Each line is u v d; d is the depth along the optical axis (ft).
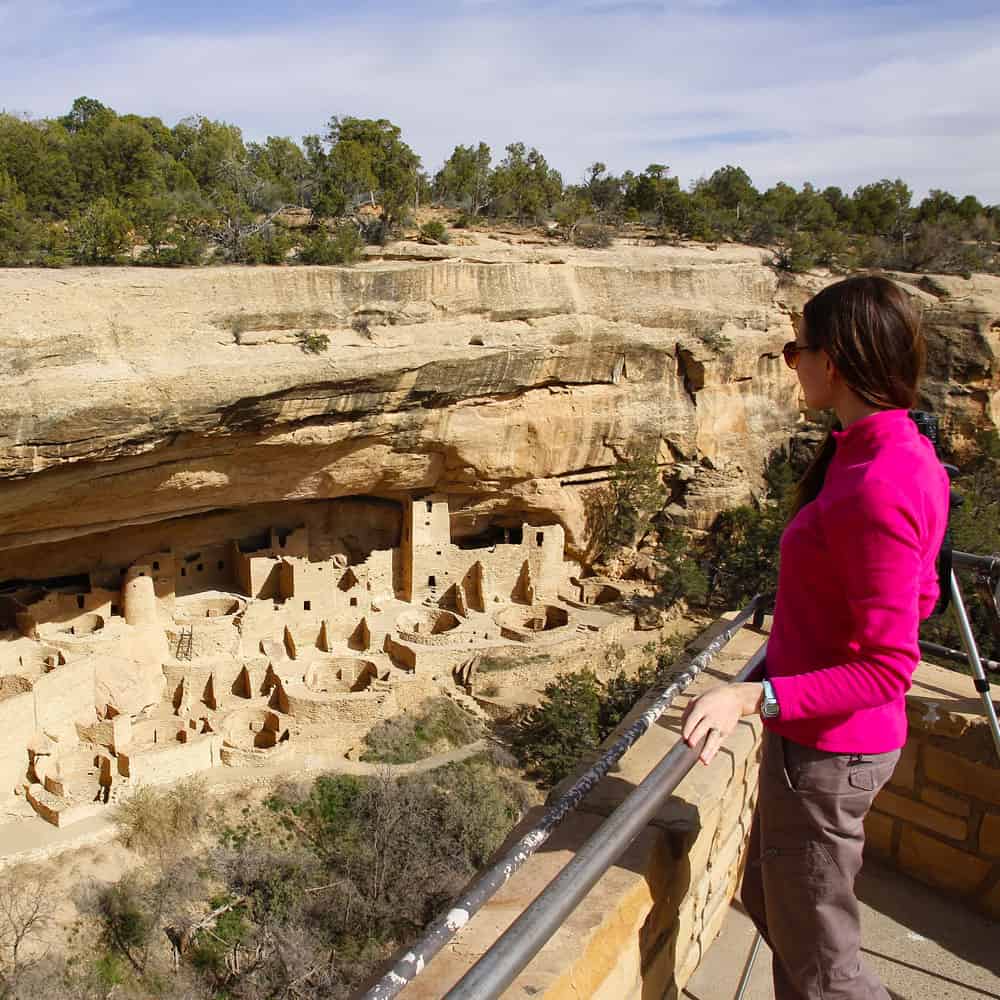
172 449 93.40
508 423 120.88
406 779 103.14
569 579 144.25
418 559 129.70
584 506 141.08
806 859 12.53
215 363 89.20
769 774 12.96
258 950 82.02
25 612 105.50
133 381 83.82
